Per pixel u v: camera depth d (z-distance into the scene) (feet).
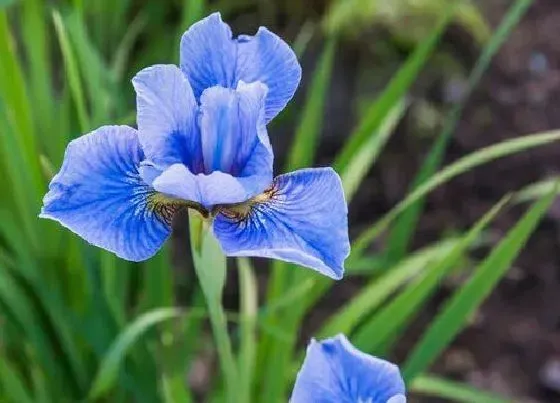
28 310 2.71
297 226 1.94
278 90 2.02
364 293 2.65
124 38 3.41
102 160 1.96
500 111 4.43
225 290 3.74
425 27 4.30
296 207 1.96
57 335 2.77
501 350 3.67
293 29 4.52
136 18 4.09
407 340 3.69
